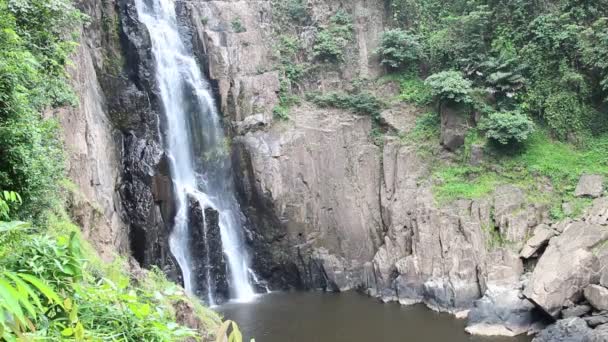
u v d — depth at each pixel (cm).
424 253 2609
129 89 2617
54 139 1397
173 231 2658
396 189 2903
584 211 2397
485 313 2238
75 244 457
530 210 2502
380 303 2631
